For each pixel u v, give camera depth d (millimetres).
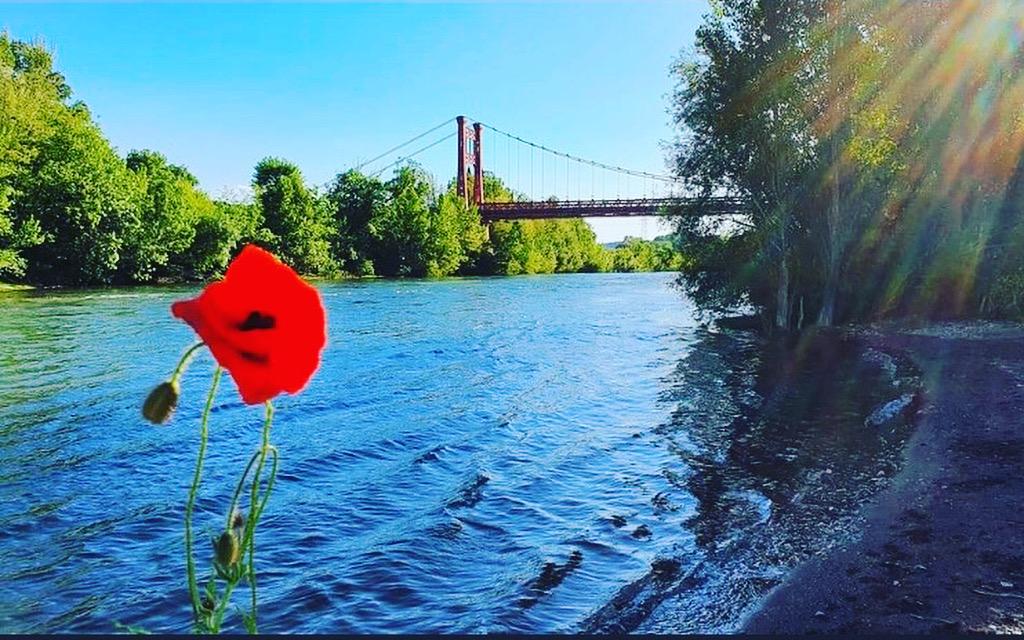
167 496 7984
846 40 23469
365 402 13719
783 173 24672
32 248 43375
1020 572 5418
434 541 6641
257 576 5836
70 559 6199
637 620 5062
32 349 19000
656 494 8070
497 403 13789
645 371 17844
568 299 45219
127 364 16906
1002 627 4648
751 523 6930
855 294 26516
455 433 11297
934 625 4703
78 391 13828
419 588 5652
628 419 12328
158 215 48438
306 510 7531
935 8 23531
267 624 5043
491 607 5328
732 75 24109
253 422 11750
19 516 7277
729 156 24797
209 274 53594
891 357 17422
